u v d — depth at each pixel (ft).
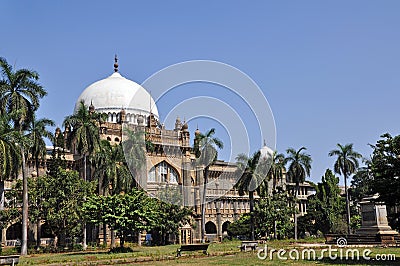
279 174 238.27
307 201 290.56
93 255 127.95
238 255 105.91
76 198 169.48
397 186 74.54
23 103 158.20
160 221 184.44
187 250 119.24
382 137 78.64
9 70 161.79
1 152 139.23
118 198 140.36
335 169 254.06
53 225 168.96
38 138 180.34
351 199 309.42
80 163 232.94
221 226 268.82
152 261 98.22
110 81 307.58
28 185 169.27
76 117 195.62
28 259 116.16
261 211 220.84
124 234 142.51
